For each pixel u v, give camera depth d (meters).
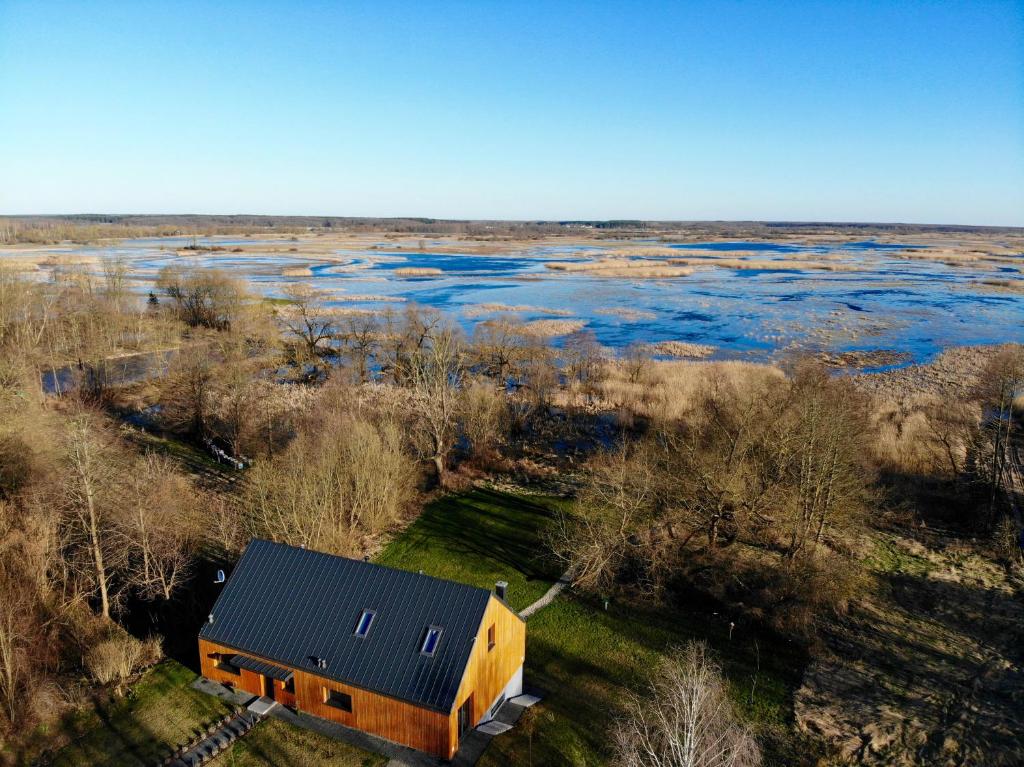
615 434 82.75
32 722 34.66
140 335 115.19
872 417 76.44
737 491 48.34
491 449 75.38
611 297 174.62
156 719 35.56
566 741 34.62
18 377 74.69
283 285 186.12
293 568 38.22
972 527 59.19
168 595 44.00
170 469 63.81
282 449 70.06
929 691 38.56
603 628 44.69
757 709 37.31
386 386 93.06
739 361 111.19
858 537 55.66
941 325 138.25
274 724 35.12
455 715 32.31
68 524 47.03
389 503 58.44
